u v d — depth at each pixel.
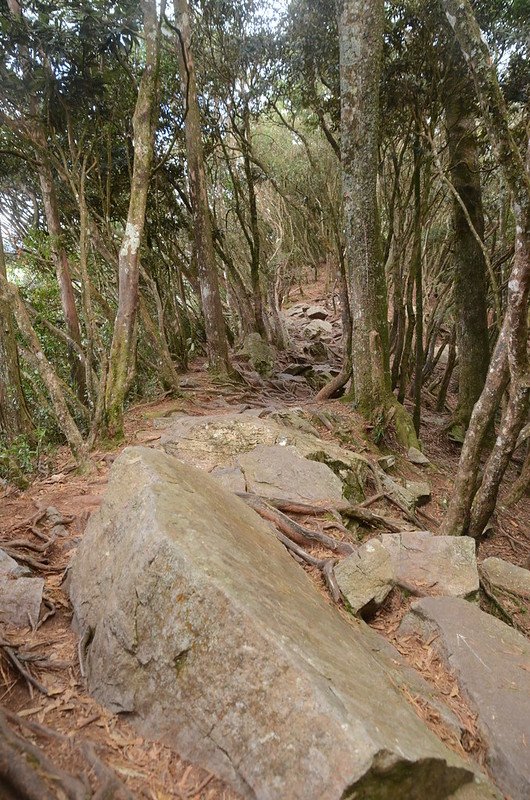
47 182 9.20
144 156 6.40
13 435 6.80
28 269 11.44
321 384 13.74
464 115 10.02
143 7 6.33
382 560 3.68
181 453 6.02
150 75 6.39
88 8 6.80
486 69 3.63
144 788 1.73
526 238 3.53
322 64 10.46
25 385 8.21
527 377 4.00
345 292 11.42
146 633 2.16
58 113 8.17
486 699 2.56
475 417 4.59
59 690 2.21
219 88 12.85
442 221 15.80
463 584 3.74
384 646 3.03
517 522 8.20
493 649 2.94
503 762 2.21
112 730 2.00
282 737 1.72
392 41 9.41
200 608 2.07
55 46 7.10
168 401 9.41
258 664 1.88
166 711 1.98
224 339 11.56
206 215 10.88
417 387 11.29
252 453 5.89
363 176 8.33
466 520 4.83
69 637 2.61
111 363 6.34
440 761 1.78
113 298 11.76
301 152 18.58
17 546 3.54
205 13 11.44
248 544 2.95
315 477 5.47
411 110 9.69
